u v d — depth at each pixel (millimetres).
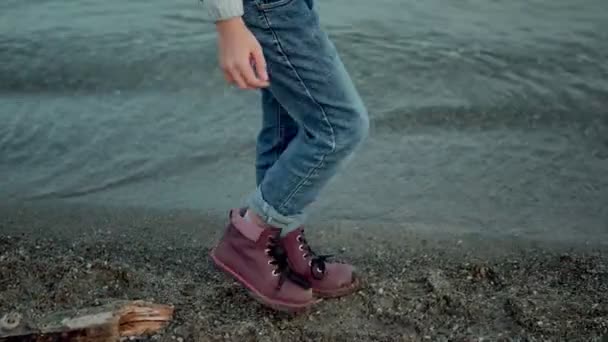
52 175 4348
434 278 3277
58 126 4789
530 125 4707
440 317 3076
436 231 3785
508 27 5648
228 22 2350
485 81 5086
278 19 2424
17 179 4312
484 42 5453
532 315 3066
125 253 3650
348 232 3795
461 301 3145
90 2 6168
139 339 2947
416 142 4527
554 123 4719
